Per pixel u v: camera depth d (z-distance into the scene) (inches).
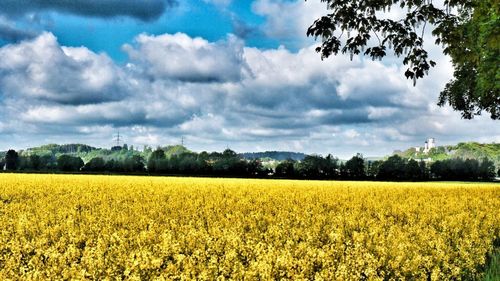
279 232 578.6
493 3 362.9
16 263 419.5
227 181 2000.5
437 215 791.7
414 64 413.7
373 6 402.0
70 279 376.8
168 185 1552.7
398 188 1584.6
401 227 663.1
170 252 469.1
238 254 476.1
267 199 1107.3
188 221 714.8
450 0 387.5
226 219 706.8
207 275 386.6
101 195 1138.7
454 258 479.2
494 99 1376.7
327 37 406.0
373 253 490.9
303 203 1016.9
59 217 730.2
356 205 988.6
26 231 601.9
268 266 386.9
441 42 396.5
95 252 441.4
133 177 2289.6
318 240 567.2
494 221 714.2
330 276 385.7
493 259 498.3
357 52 416.2
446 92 1537.9
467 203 1061.1
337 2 406.9
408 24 406.3
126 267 395.2
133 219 714.2
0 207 899.4
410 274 431.2
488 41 381.7
